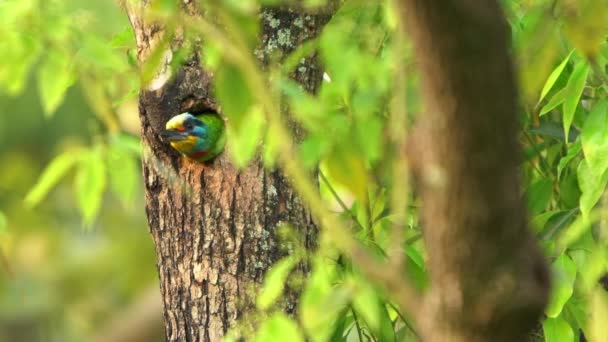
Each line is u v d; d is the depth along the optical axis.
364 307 7.29
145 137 7.69
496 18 6.25
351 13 7.52
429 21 6.27
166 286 7.70
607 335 7.66
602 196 7.71
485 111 6.32
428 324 6.75
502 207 6.46
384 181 7.73
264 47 7.61
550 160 7.81
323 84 7.58
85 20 7.72
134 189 7.73
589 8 7.25
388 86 7.41
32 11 7.68
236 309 7.64
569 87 7.60
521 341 6.73
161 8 7.31
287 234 7.63
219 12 7.28
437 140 6.45
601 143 7.58
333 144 7.31
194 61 7.64
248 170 7.64
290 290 7.63
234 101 7.25
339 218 7.76
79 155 7.73
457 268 6.58
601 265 7.63
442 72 6.32
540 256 6.61
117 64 7.70
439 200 6.53
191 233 7.66
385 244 7.78
